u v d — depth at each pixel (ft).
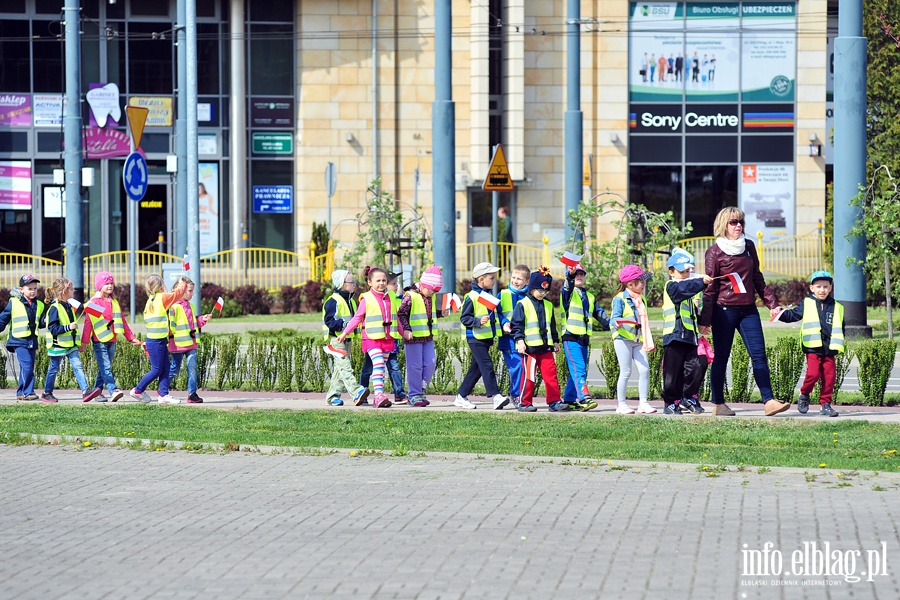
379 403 68.44
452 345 76.84
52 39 171.63
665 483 46.06
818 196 171.94
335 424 61.62
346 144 168.96
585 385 66.74
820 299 62.75
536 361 66.54
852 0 98.94
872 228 100.07
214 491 45.83
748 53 170.71
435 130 108.88
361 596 31.63
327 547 36.91
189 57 114.11
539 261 160.86
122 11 172.35
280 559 35.55
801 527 38.58
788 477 46.93
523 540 37.37
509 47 168.04
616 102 169.27
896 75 133.59
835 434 56.18
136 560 35.73
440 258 110.11
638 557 35.12
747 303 61.26
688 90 170.50
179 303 72.33
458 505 42.63
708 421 60.34
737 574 33.22
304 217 168.86
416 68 168.86
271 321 128.47
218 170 172.24
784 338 70.95
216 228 172.35
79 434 58.39
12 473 49.93
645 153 170.81
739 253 60.95
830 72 180.96
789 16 170.71
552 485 45.91
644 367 64.75
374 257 122.52
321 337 108.88
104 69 172.24
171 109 173.68
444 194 109.19
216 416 64.80
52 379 73.61
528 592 31.76
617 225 114.21
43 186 172.45
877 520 39.50
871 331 102.17
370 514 41.45
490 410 66.69
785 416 62.23
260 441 55.93
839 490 44.37
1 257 170.81
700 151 171.22
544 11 169.58
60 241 173.17
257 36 169.78
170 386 80.59
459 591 31.91
